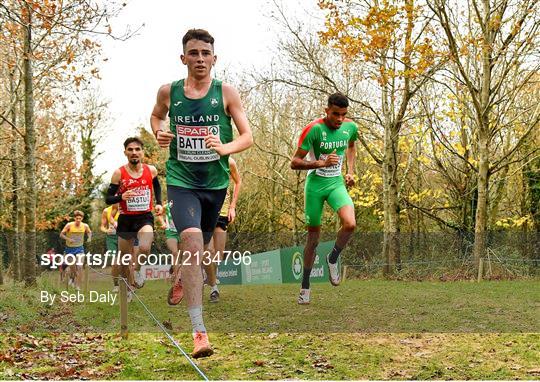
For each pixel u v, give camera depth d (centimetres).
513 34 2214
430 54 2247
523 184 2997
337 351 670
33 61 1981
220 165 573
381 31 2212
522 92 2967
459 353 661
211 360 664
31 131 1780
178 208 557
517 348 677
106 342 784
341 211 900
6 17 1291
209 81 566
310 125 898
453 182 2981
